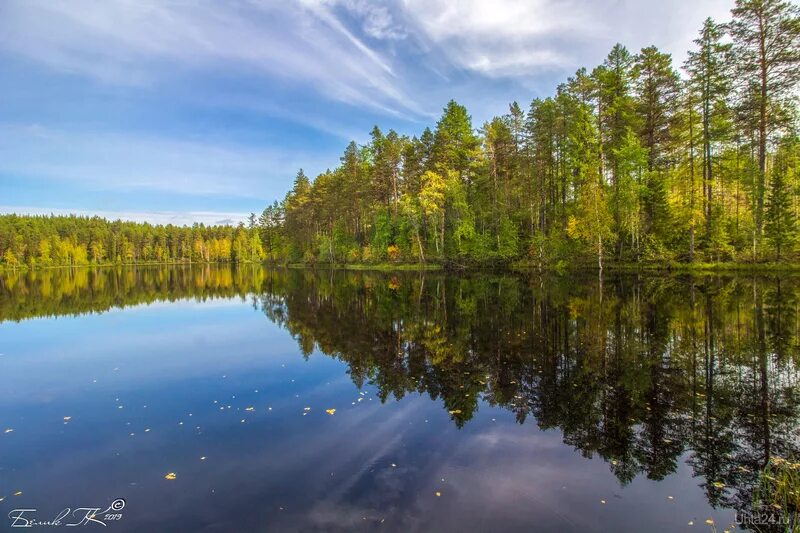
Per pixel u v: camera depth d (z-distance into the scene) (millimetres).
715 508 4664
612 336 12562
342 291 29562
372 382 9562
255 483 5410
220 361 11867
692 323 13680
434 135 48375
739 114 28125
